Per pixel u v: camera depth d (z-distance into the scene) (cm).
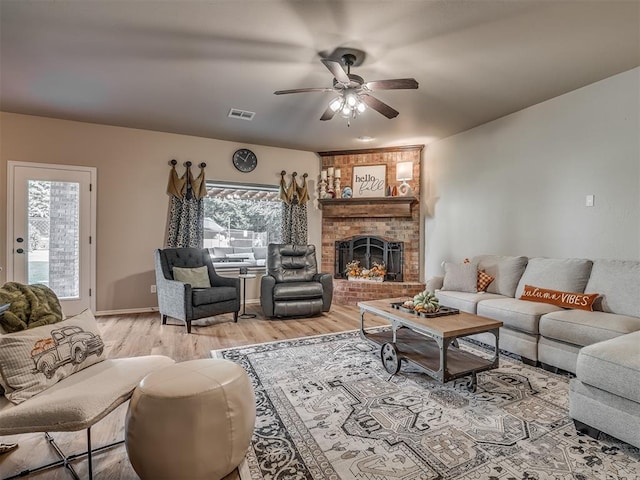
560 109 357
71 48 270
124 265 469
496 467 161
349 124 408
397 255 561
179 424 137
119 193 465
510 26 239
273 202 636
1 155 409
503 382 254
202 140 512
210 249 642
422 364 248
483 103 378
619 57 281
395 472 158
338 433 190
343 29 244
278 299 438
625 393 169
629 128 303
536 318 281
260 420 203
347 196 569
